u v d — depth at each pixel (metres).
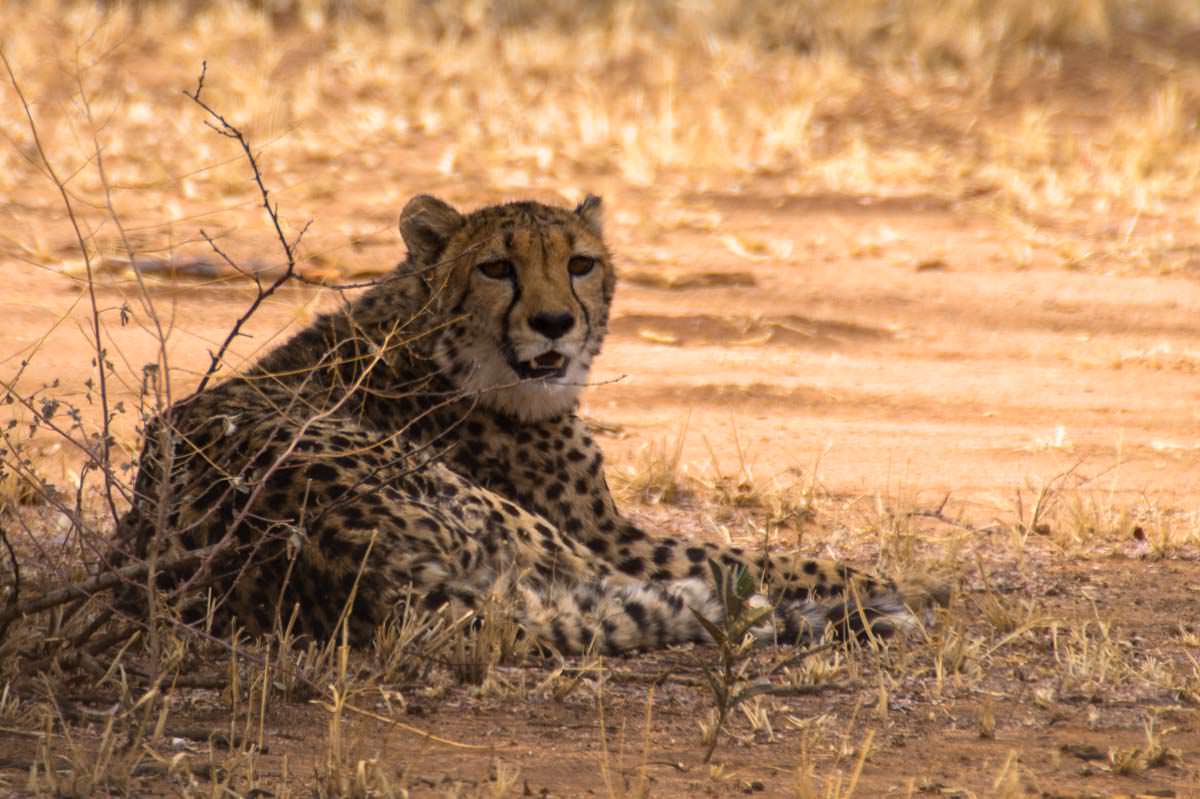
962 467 12.44
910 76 27.59
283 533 7.14
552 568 7.98
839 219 21.31
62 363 13.92
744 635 7.58
